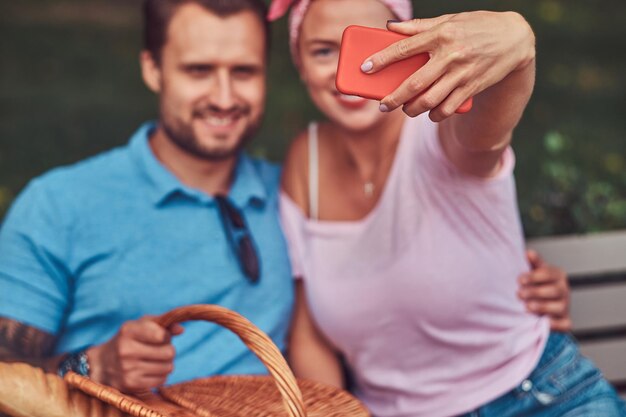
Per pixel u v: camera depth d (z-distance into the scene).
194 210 2.06
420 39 1.41
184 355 1.99
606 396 1.98
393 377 2.04
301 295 2.16
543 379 1.98
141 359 1.74
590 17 7.55
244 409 1.71
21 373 1.52
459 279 1.95
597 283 2.44
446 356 2.00
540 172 4.60
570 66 6.50
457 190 1.91
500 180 1.91
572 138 5.21
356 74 1.43
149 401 1.74
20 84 5.82
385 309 1.99
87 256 1.99
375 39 1.44
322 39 1.96
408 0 1.99
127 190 2.04
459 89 1.43
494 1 7.56
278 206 2.19
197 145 2.03
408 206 1.94
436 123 1.89
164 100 2.04
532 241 2.38
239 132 2.06
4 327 1.92
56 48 6.46
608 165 4.86
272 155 4.79
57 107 5.45
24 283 1.95
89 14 7.17
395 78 1.44
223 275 2.04
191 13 1.99
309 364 2.15
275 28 6.62
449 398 2.00
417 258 1.95
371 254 2.00
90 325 2.00
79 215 2.00
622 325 2.43
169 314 1.70
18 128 5.09
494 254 1.98
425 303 1.96
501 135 1.68
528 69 1.55
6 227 2.01
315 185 2.12
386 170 2.04
